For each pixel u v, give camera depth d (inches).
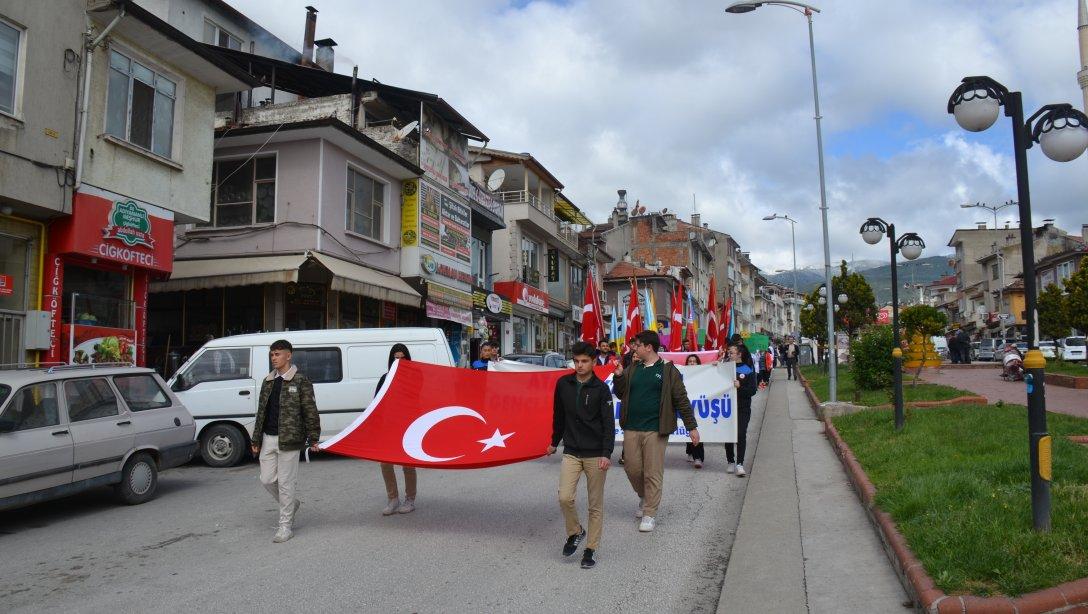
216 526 313.3
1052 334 1523.1
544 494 370.9
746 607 210.1
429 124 959.0
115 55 550.3
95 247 520.4
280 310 762.8
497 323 1253.1
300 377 297.3
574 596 220.1
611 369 485.7
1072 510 226.8
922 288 4281.5
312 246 750.5
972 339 2960.1
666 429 298.2
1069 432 401.7
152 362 781.3
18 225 494.0
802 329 1640.0
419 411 318.7
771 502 344.5
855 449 410.3
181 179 610.9
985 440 364.8
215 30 918.4
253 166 785.6
